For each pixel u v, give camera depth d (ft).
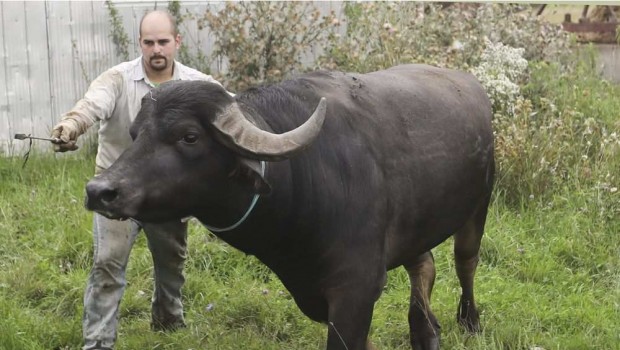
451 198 24.40
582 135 40.75
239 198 19.39
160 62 24.58
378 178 21.99
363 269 21.50
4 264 31.99
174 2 47.88
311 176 20.52
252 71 46.65
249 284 31.12
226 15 46.55
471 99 25.95
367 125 22.20
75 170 40.32
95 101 23.68
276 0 47.42
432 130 23.73
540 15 57.98
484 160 25.85
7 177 39.42
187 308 29.81
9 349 25.94
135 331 27.89
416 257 25.03
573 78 50.24
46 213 35.42
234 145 18.37
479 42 48.78
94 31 46.85
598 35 63.36
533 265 32.83
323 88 22.26
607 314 29.43
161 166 18.25
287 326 28.19
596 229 35.35
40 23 45.39
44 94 45.78
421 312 25.91
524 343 27.04
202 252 32.71
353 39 47.47
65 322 27.99
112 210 17.79
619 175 38.17
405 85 24.22
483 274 32.50
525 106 40.47
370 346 23.27
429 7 53.36
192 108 18.42
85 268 32.09
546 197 37.65
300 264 21.40
